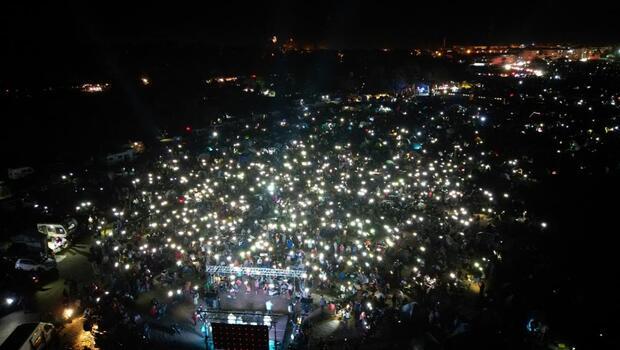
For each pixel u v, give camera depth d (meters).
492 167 40.72
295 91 111.50
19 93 75.62
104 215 32.47
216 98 91.19
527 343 18.25
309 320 20.73
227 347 16.02
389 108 77.19
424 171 39.19
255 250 25.42
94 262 25.80
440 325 19.84
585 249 24.77
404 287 23.08
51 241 28.09
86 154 50.94
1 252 26.00
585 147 41.88
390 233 27.34
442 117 65.31
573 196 31.88
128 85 92.81
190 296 22.52
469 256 25.86
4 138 54.28
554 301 20.70
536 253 25.19
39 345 18.17
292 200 34.47
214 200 34.50
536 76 111.25
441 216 31.17
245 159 45.81
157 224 30.25
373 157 46.25
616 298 20.19
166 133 64.44
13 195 36.88
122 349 18.22
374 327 19.78
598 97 69.25
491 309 20.77
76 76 96.75
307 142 52.44
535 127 52.47
